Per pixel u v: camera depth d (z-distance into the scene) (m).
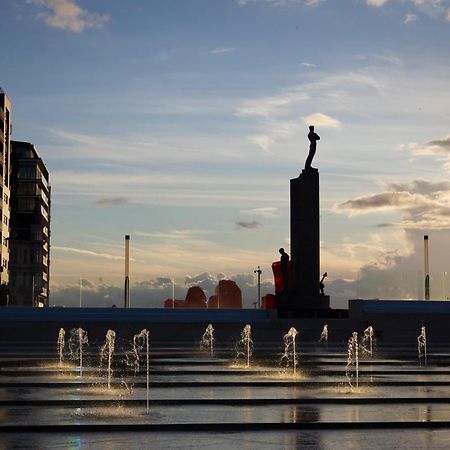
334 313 59.66
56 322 53.16
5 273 133.25
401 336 56.41
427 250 83.88
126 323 53.62
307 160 61.94
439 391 25.77
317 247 61.38
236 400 22.83
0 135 129.00
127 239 86.44
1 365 34.62
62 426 18.44
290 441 17.30
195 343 51.59
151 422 19.02
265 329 55.47
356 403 23.06
